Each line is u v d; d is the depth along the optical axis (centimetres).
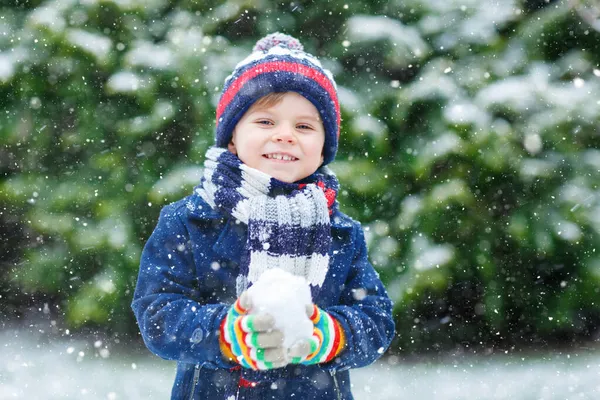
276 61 172
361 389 385
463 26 530
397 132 512
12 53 520
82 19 526
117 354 466
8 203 535
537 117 491
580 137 493
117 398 350
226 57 522
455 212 487
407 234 490
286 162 168
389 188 500
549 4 556
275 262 157
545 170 480
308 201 162
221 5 543
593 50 523
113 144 532
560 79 516
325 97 174
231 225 164
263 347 135
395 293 476
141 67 514
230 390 158
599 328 514
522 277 500
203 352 146
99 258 524
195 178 496
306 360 146
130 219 515
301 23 561
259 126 170
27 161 541
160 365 436
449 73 512
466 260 489
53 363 432
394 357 480
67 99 532
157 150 526
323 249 160
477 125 484
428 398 360
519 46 521
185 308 153
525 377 405
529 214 483
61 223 516
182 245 165
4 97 534
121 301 509
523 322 509
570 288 492
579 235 473
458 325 512
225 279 162
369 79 528
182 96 518
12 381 385
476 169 492
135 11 535
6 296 572
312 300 157
